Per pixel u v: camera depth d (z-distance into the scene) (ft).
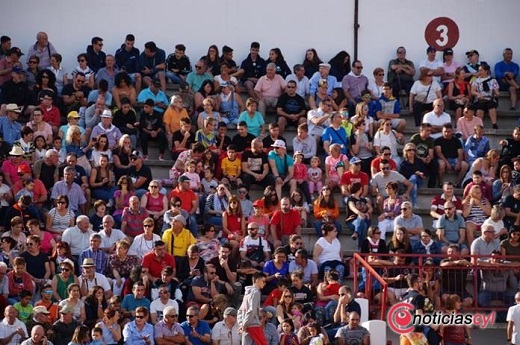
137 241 215.31
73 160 230.89
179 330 199.00
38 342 191.21
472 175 241.55
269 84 263.08
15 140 244.83
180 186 227.20
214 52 266.36
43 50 264.31
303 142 246.68
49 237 216.54
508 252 220.64
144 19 270.87
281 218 224.94
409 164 243.40
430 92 264.72
